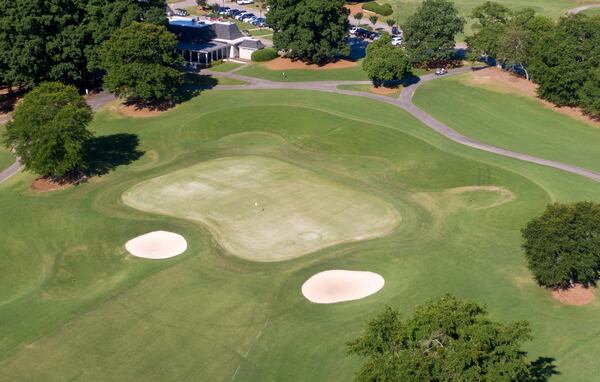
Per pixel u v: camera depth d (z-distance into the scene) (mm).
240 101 128000
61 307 69500
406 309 66750
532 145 109625
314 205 90812
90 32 128875
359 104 126438
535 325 64375
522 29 135875
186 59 152500
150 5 138375
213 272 75312
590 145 109750
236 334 64312
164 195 94000
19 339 64188
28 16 120438
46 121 95000
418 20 144625
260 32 181250
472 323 46188
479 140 111312
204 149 110125
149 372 59281
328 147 109688
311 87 136125
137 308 68938
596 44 119375
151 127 117500
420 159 103688
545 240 67938
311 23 145250
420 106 125750
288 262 77188
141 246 81125
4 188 97000
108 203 92000
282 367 59375
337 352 60781
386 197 93250
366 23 194125
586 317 66125
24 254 80438
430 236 82500
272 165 103562
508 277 73000
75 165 99562
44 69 125062
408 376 43500
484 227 83938
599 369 58062
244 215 88062
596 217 67375
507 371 43688
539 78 125188
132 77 119625
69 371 59625
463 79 138125
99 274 76000
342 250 79562
